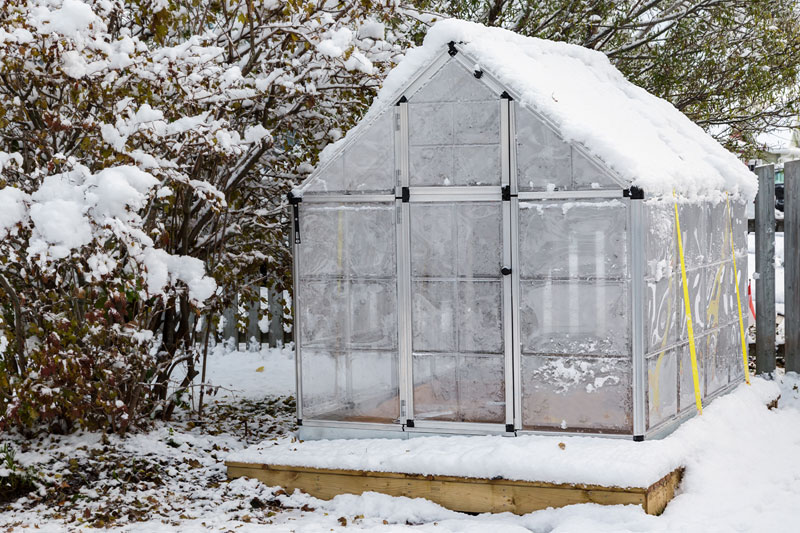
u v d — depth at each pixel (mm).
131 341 5980
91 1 6055
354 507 5430
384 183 6016
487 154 5789
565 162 5617
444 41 5836
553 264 5676
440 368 5941
